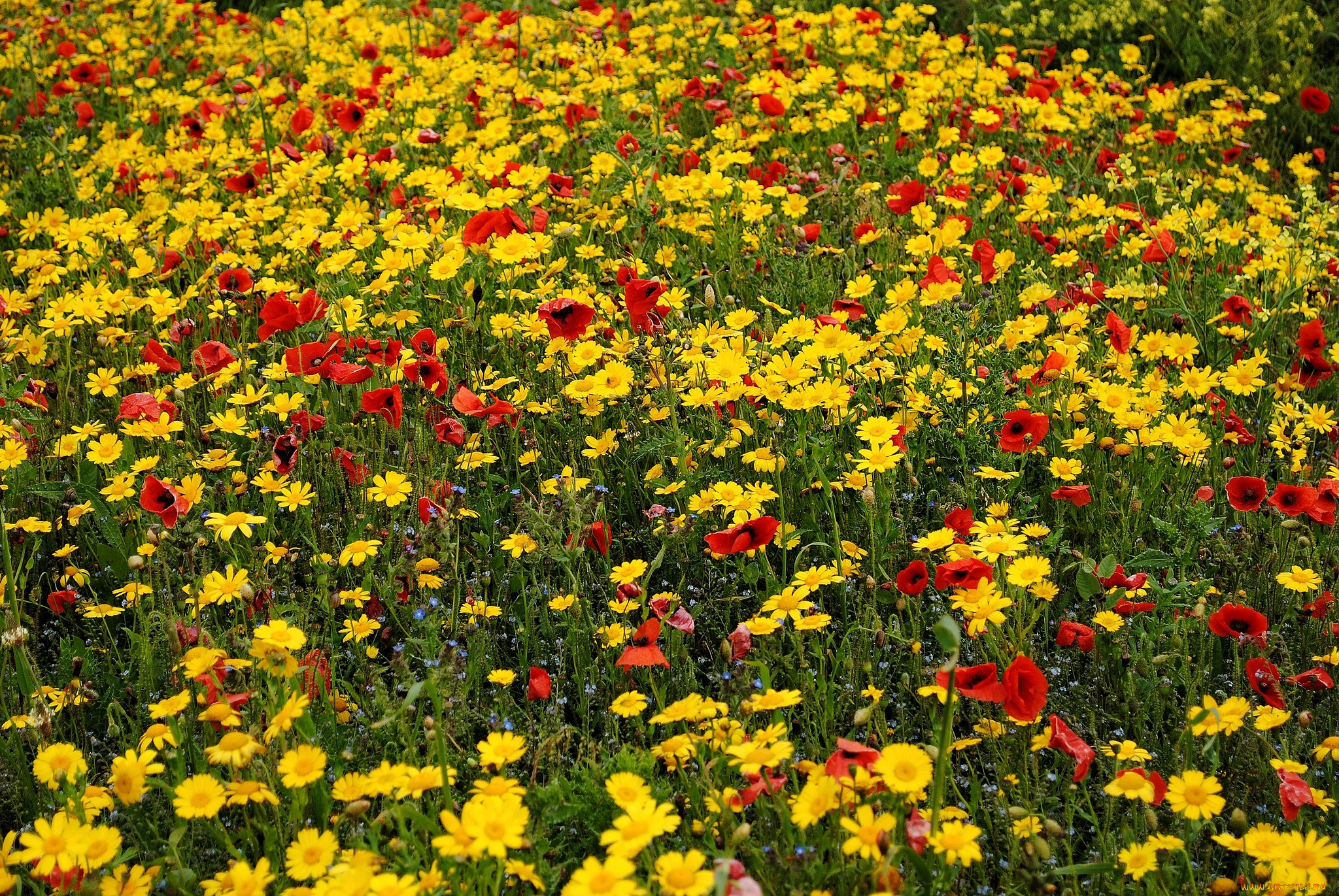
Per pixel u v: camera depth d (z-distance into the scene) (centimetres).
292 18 724
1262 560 289
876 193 497
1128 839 206
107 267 423
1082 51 666
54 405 357
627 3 782
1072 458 322
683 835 203
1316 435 343
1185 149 588
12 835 188
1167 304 414
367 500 299
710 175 432
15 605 237
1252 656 261
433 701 188
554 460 331
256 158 523
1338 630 258
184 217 441
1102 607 275
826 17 658
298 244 402
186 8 761
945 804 222
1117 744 234
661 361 323
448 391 357
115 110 632
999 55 638
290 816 203
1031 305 382
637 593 258
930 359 360
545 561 291
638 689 255
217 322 402
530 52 657
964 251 453
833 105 572
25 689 236
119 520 288
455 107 582
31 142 558
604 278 408
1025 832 199
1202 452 319
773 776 205
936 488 317
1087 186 525
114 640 262
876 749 220
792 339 343
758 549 271
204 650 224
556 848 208
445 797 191
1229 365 388
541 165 465
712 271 427
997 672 247
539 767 229
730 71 600
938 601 276
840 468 307
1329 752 216
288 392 355
